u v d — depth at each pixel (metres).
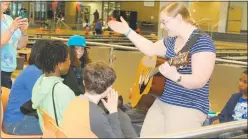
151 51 2.32
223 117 2.47
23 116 2.25
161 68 1.94
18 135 2.16
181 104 2.04
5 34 2.61
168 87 2.12
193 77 1.88
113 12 12.30
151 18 10.41
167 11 2.05
